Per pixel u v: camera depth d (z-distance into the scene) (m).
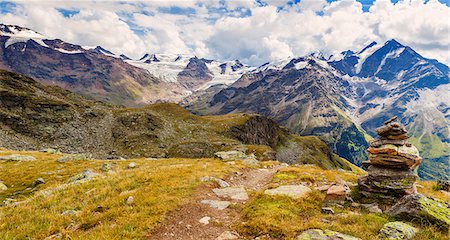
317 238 14.84
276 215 18.69
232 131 176.50
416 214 17.50
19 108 138.75
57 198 23.86
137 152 127.25
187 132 160.00
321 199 23.41
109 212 19.25
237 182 32.22
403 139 24.86
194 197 22.55
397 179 23.88
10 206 22.94
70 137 132.25
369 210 21.30
